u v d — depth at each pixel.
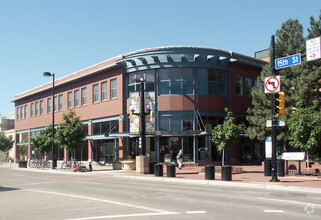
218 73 32.38
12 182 20.84
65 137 31.80
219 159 31.39
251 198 11.80
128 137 33.09
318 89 25.91
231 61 32.56
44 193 14.38
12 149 62.84
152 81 31.73
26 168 37.91
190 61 31.12
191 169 27.67
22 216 9.22
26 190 15.84
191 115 30.91
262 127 27.69
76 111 40.47
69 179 22.17
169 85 31.17
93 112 37.69
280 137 26.52
